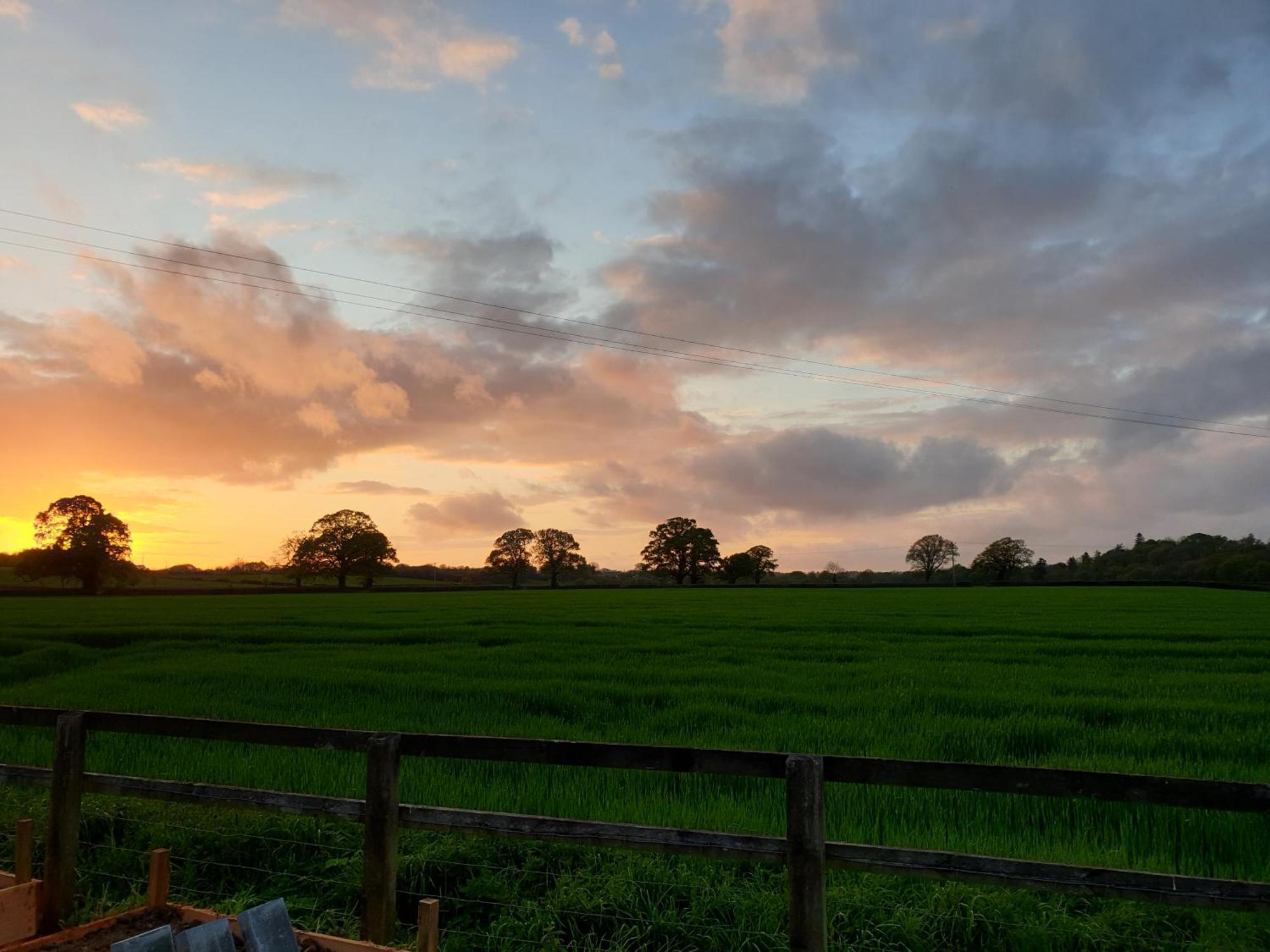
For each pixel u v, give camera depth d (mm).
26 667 24438
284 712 14797
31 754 12062
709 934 5988
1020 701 15617
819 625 38094
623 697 16422
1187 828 7812
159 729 6270
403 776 9727
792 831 4660
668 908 6359
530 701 15867
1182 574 141750
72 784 6340
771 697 15938
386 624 39969
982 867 4477
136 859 7637
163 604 65250
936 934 6008
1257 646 27953
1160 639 31594
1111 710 14812
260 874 7461
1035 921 5961
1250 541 143125
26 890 5727
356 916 6570
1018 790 4574
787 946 5777
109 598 78688
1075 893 4363
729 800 8797
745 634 33031
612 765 5148
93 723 6469
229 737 6070
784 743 11992
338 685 18094
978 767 4625
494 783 9367
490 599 75125
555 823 5133
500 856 7449
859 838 7691
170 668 21266
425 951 4617
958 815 8375
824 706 15312
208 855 7773
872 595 84312
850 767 4766
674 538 150500
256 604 66188
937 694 16234
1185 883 4238
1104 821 8109
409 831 7816
